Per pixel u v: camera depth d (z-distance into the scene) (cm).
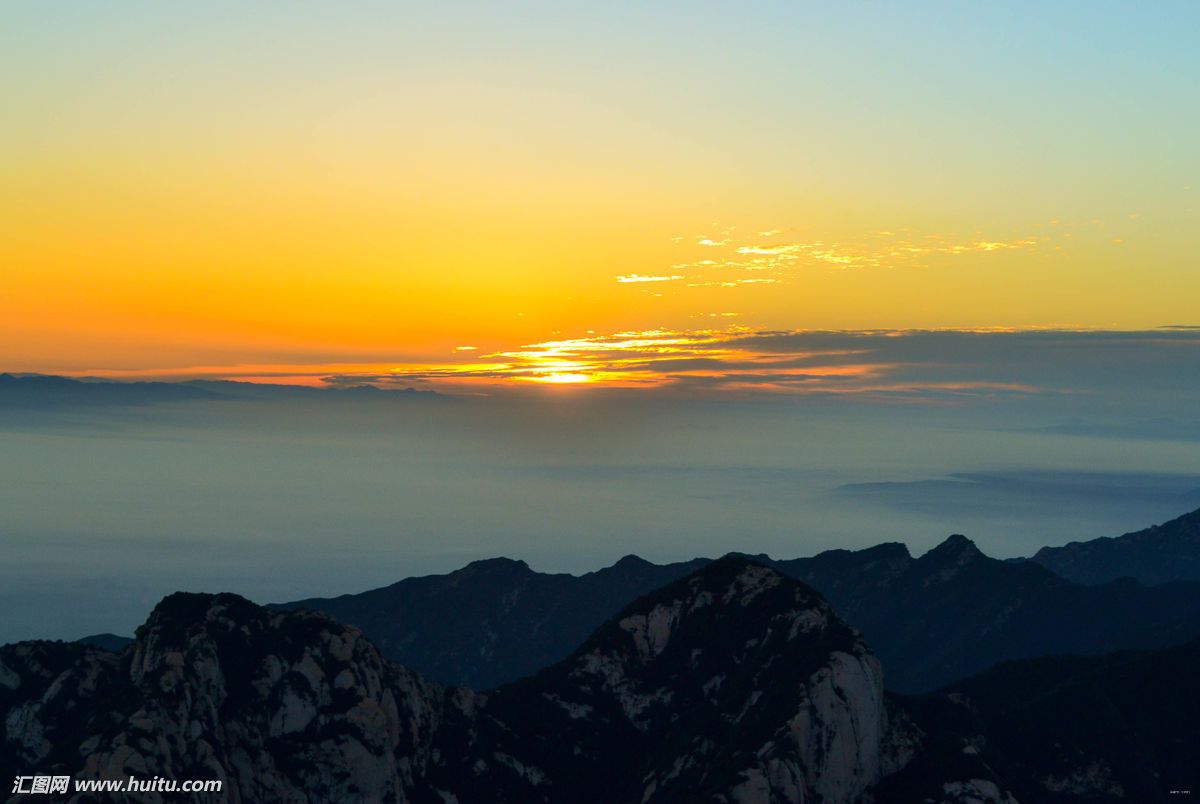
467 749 11944
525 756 11994
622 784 11900
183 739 10431
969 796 11006
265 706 11112
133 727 10256
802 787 10625
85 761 10144
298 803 10750
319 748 11012
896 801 11088
